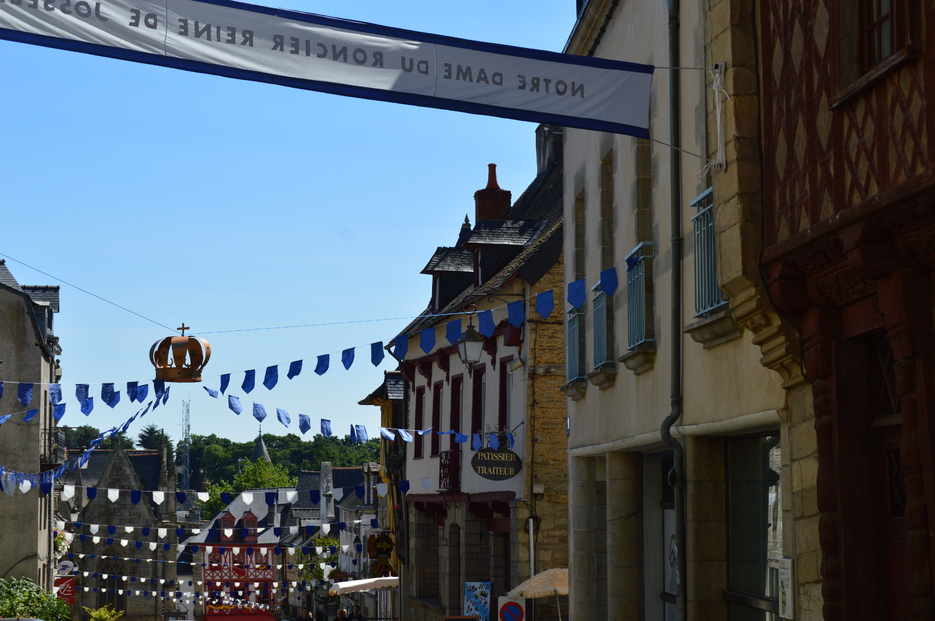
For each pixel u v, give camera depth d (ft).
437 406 98.73
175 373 49.67
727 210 27.58
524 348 74.28
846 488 23.93
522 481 73.05
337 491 79.15
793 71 25.52
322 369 44.60
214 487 366.02
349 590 113.70
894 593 23.39
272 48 24.75
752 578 32.40
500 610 58.75
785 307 25.75
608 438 44.68
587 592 50.44
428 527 105.29
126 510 230.07
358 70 25.30
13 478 68.90
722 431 32.22
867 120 22.11
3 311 123.13
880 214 21.13
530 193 106.32
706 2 29.43
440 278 100.99
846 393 24.27
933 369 20.97
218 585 241.55
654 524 44.52
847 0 22.97
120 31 23.63
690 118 34.53
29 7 23.02
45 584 130.72
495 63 26.35
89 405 53.78
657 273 38.04
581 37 49.26
